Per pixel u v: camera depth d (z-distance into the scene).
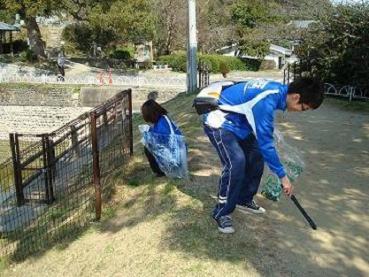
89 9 29.42
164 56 37.16
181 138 6.04
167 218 5.07
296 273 4.03
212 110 4.20
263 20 42.66
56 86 26.86
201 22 40.72
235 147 4.19
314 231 4.70
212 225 4.77
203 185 5.75
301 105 3.80
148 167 6.84
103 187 6.53
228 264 4.13
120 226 5.43
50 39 41.00
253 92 3.90
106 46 36.84
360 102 12.09
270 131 3.85
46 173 7.13
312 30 14.21
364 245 4.47
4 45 38.34
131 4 29.62
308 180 6.05
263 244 4.44
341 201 5.41
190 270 4.11
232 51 43.31
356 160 6.93
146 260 4.44
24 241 6.09
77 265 4.98
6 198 7.46
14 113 26.73
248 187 4.81
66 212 6.44
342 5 13.41
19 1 29.02
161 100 25.16
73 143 7.55
